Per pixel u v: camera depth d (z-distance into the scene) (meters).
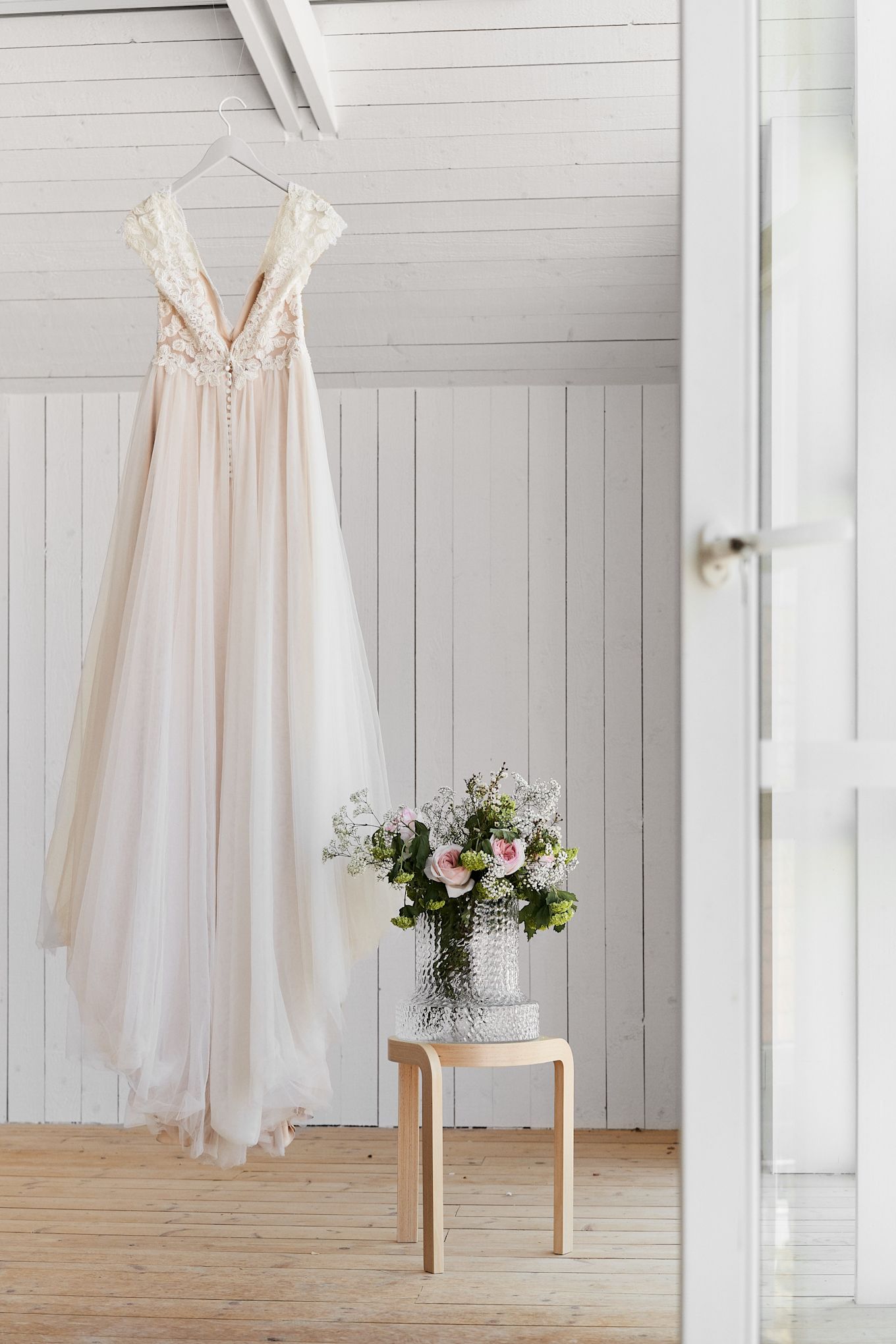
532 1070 3.58
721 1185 1.29
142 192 3.09
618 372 3.60
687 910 1.31
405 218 3.13
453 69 2.78
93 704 2.53
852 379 1.38
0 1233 2.62
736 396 1.34
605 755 3.62
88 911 2.37
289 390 2.54
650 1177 3.04
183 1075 2.36
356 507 3.69
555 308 3.38
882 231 1.40
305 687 2.48
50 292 3.37
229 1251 2.50
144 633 2.43
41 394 3.75
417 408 3.68
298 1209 2.79
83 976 2.37
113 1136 3.49
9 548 3.74
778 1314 1.33
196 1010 2.35
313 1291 2.27
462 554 3.66
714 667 1.32
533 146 2.94
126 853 2.38
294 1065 2.35
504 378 3.63
